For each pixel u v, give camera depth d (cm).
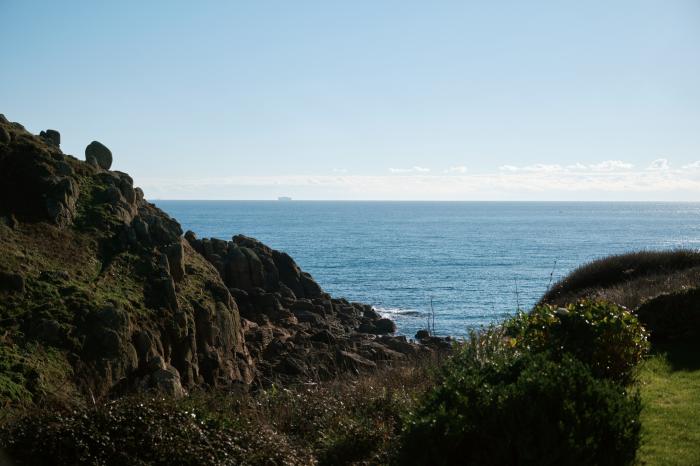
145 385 1873
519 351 1158
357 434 1030
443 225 19488
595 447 724
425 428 791
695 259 2602
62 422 912
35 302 1952
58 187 2523
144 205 3134
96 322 1948
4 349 1723
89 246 2411
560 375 803
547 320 1215
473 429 771
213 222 19788
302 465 955
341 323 3753
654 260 2655
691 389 1181
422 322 4350
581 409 754
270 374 2464
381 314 4675
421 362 1537
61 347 1834
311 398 1237
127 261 2408
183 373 2177
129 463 861
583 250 10444
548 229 17375
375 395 1221
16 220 2327
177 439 904
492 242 12344
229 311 2547
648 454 878
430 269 7681
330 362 2512
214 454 896
